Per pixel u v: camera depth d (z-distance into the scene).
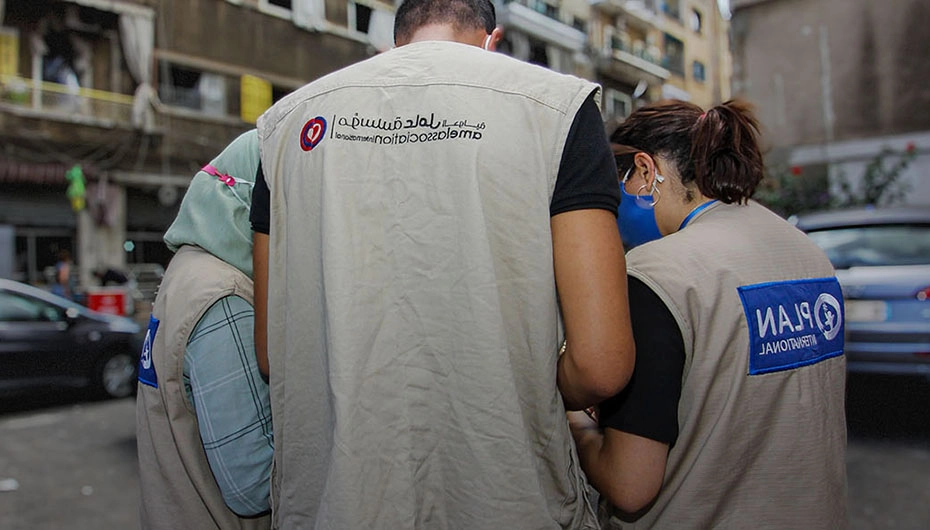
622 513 1.02
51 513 3.36
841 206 8.90
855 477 3.52
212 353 1.09
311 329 0.92
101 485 3.82
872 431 4.36
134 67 14.38
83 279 14.16
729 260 0.97
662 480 0.92
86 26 13.98
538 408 0.88
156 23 14.57
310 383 0.93
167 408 1.12
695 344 0.93
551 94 0.89
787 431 0.96
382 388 0.87
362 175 0.89
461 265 0.85
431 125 0.88
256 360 1.11
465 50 0.94
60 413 5.79
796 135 13.46
